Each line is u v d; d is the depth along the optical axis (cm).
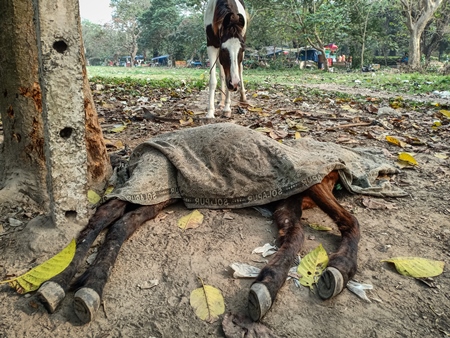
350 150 399
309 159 300
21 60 298
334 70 3006
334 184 319
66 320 198
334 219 266
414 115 740
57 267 208
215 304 207
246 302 212
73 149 244
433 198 349
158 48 6038
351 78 1872
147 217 282
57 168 241
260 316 195
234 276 229
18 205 307
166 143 318
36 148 311
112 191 304
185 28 5038
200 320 200
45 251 244
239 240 269
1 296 215
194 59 5791
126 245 262
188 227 282
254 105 798
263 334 190
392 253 262
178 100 859
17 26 295
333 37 2880
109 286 223
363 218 309
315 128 592
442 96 1088
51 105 229
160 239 269
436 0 2639
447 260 257
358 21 2881
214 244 264
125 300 213
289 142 361
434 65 3039
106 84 1117
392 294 223
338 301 215
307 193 281
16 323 198
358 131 580
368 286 227
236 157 302
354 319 203
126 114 662
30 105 306
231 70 602
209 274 233
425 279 237
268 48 4422
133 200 271
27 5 296
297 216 272
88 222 252
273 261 219
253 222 292
